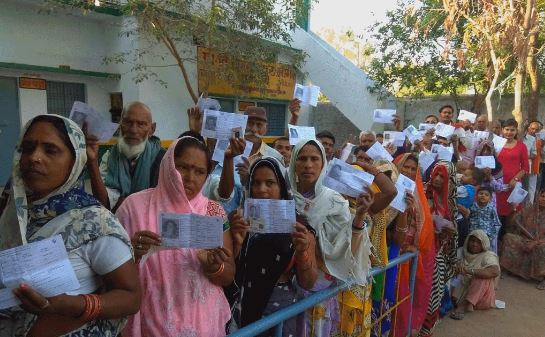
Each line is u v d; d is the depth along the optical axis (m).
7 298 1.07
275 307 2.07
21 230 1.18
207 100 3.08
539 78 9.44
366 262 2.34
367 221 2.55
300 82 11.95
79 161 1.28
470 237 4.52
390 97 11.07
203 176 1.83
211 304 1.67
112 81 8.14
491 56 8.13
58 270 1.11
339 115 12.82
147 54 7.81
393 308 2.93
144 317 1.58
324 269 2.21
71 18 7.43
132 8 6.62
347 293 2.48
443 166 3.64
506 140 6.21
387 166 3.13
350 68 11.21
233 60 7.84
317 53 11.59
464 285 4.38
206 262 1.66
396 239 2.98
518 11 7.50
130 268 1.30
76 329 1.25
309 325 2.25
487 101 7.98
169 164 1.73
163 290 1.59
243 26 7.71
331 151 4.74
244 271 2.08
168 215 1.53
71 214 1.24
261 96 10.38
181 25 6.86
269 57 8.52
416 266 3.16
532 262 5.12
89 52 7.82
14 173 1.24
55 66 7.29
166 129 8.42
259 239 2.08
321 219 2.21
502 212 5.91
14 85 6.89
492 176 6.01
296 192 2.31
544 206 5.36
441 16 8.88
